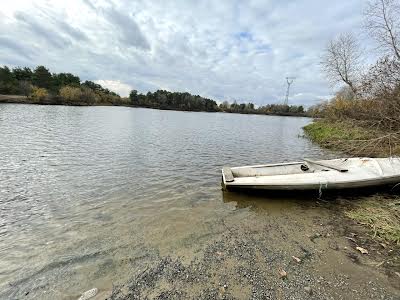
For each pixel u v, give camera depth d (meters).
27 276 3.29
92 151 11.70
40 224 4.76
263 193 6.36
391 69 10.43
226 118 59.06
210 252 3.86
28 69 76.19
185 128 26.66
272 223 4.89
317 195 6.18
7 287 3.10
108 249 3.92
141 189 6.81
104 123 26.03
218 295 2.93
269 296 2.91
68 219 4.96
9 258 3.68
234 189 6.57
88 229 4.57
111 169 8.78
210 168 9.50
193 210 5.48
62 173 8.11
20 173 7.97
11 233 4.42
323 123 23.97
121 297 2.90
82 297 2.90
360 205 5.65
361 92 13.12
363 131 13.30
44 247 3.98
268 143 17.55
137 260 3.63
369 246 4.00
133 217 5.08
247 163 10.68
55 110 41.66
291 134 25.14
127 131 20.45
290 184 5.98
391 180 6.22
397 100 9.98
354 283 3.14
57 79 78.75
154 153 11.92
